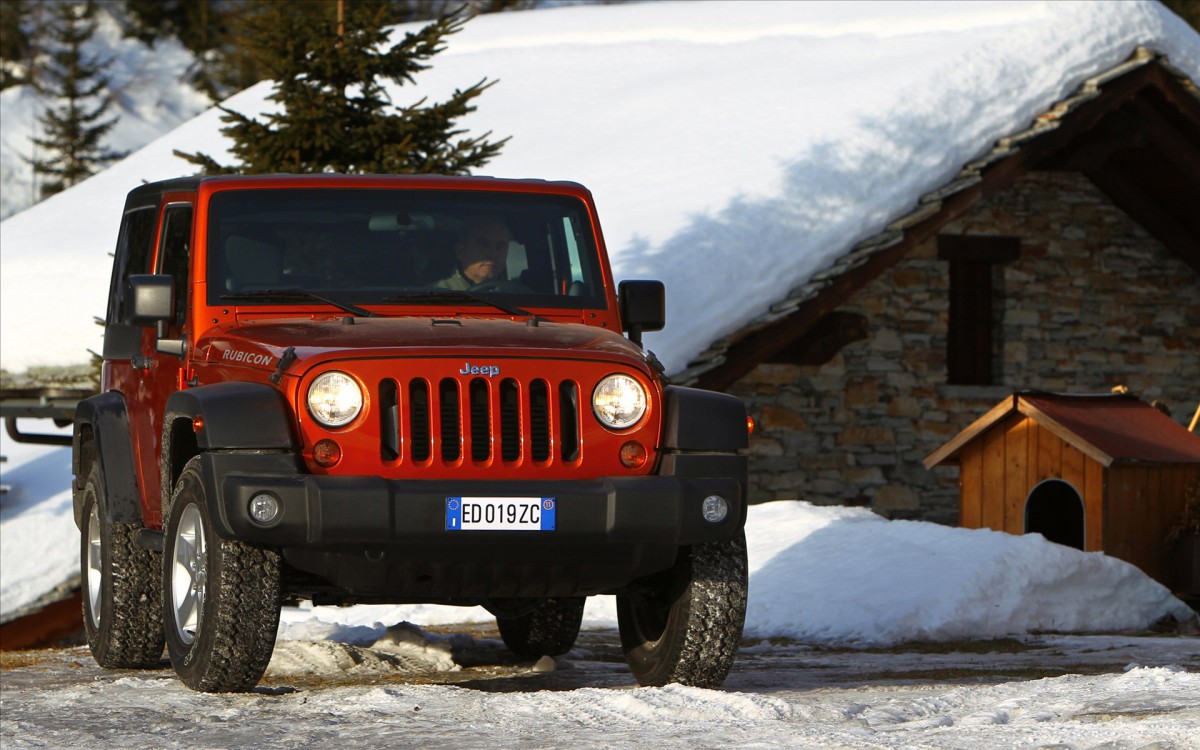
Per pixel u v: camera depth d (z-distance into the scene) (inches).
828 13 2162.9
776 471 1596.9
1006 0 1961.1
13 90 7135.8
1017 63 1728.6
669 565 498.6
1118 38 1739.7
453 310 555.2
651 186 1652.3
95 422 646.5
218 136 2391.7
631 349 508.1
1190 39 1798.7
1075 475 1144.2
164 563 529.0
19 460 2003.0
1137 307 1817.2
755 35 2186.3
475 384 480.4
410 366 477.1
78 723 446.9
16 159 6776.6
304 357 477.7
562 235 583.8
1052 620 919.0
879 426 1654.8
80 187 2432.3
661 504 474.6
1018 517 1186.0
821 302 1488.7
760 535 1071.0
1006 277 1748.3
